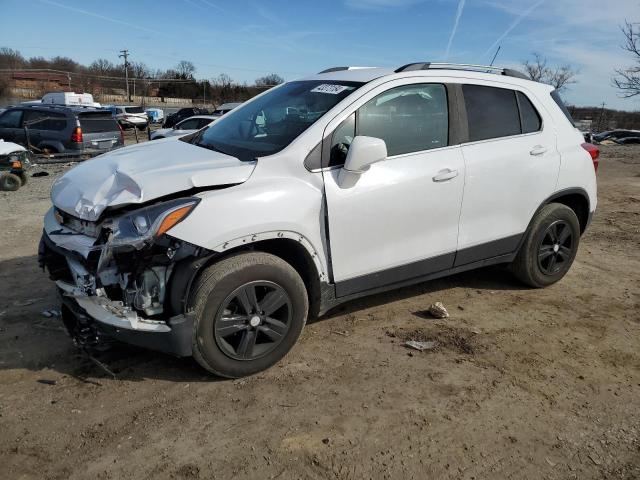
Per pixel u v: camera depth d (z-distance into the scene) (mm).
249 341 3240
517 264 4711
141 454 2633
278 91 4355
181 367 3420
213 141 3986
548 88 4750
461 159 3984
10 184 9992
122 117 35062
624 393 3285
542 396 3217
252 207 3104
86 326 3178
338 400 3105
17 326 3928
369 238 3633
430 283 4996
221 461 2598
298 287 3350
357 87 3734
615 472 2619
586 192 4832
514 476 2564
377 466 2592
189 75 78562
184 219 2898
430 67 4074
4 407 2965
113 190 3129
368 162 3305
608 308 4555
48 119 13727
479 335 3971
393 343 3803
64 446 2676
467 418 2979
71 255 3135
